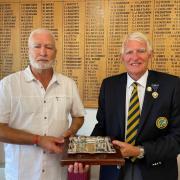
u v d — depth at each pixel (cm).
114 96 149
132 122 141
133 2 196
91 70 207
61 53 210
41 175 145
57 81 154
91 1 203
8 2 214
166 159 138
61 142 139
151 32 195
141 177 139
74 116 164
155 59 196
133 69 142
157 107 139
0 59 219
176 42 192
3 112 143
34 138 138
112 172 144
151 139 140
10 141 139
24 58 216
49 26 210
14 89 146
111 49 203
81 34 206
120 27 200
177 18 191
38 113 147
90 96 209
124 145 130
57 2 208
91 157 118
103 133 154
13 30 215
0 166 207
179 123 139
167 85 142
